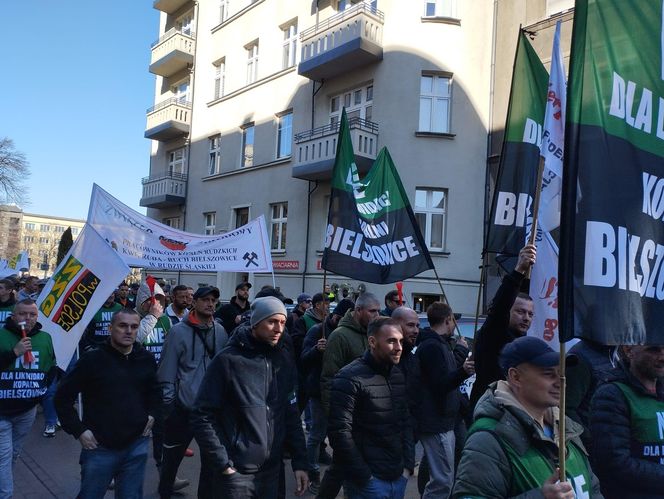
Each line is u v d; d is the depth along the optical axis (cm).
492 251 434
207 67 2305
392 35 1533
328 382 468
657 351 281
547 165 376
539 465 208
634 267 240
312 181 1722
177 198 2323
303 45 1702
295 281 1736
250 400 342
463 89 1511
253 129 2031
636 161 248
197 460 655
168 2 2494
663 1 267
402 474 368
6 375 464
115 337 390
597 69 245
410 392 446
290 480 591
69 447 689
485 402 224
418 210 1502
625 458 276
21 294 1016
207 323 516
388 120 1516
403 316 450
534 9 1434
